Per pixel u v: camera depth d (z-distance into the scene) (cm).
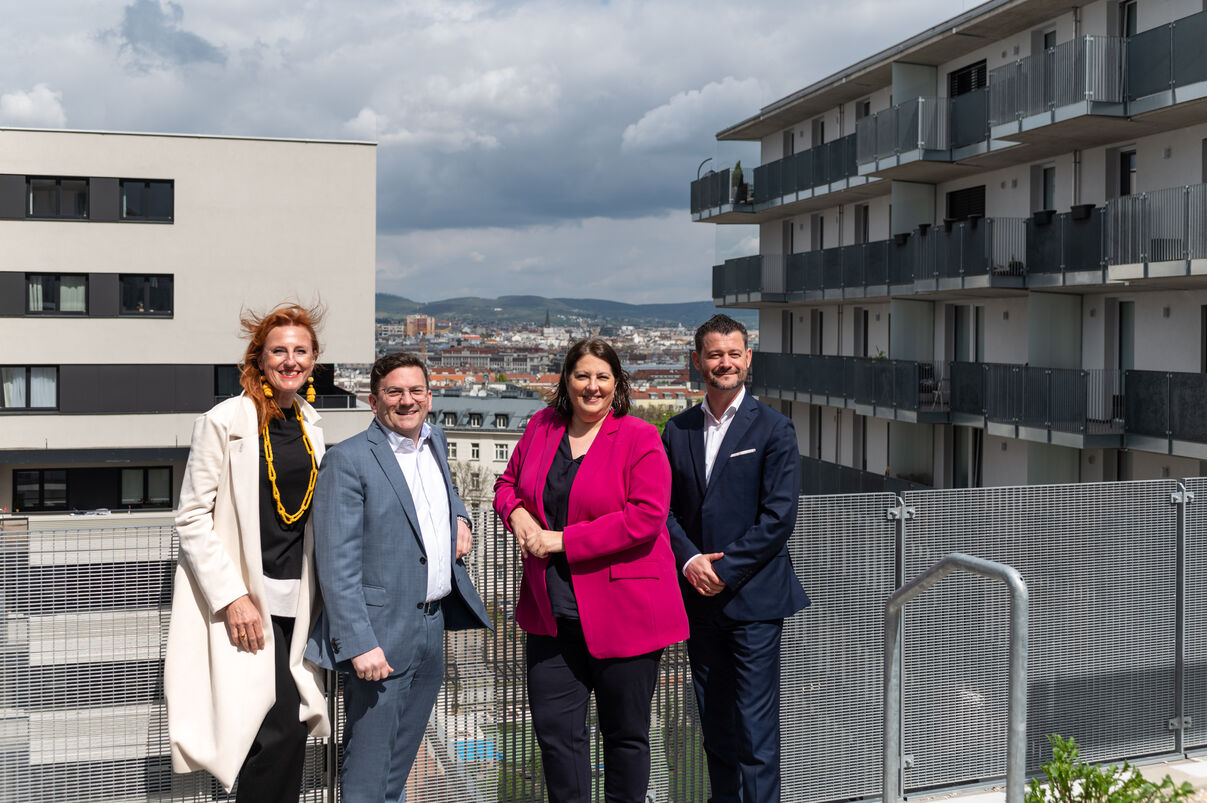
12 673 402
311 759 441
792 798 520
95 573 409
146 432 3516
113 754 412
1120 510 580
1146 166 2073
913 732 541
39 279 3453
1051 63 2008
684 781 511
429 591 392
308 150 3644
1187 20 1769
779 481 431
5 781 402
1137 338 2114
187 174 3541
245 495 369
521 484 411
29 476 3462
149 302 3544
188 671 370
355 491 374
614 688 404
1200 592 604
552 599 402
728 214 3744
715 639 448
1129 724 588
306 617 380
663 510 393
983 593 550
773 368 3453
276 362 376
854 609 527
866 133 2706
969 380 2411
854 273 2964
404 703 394
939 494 539
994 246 2278
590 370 396
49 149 3422
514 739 475
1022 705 344
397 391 381
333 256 3678
